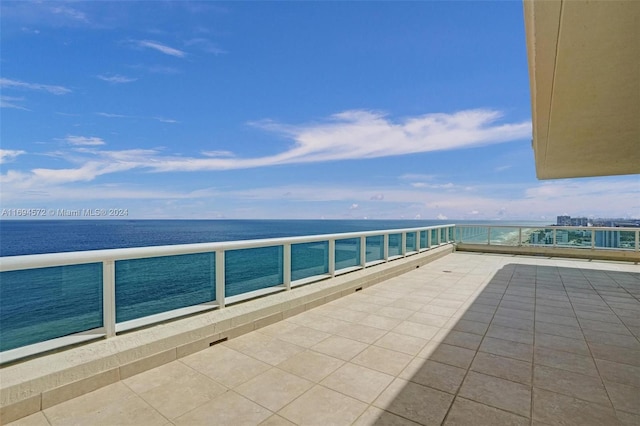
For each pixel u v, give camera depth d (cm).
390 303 501
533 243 1117
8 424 200
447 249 1124
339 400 231
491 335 367
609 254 980
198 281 344
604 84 247
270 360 298
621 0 157
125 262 285
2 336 220
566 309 475
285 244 454
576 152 439
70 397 229
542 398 234
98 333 265
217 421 205
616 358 306
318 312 452
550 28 186
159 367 282
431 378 265
